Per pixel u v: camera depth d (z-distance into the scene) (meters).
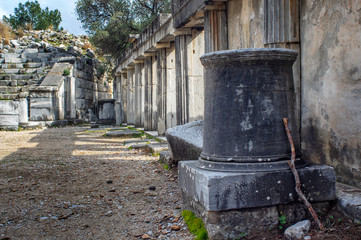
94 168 7.71
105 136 14.44
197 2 7.99
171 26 10.53
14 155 9.62
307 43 5.04
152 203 5.05
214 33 7.65
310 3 4.93
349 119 4.25
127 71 20.44
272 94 3.62
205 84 3.95
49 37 29.78
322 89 4.73
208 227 3.45
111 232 4.02
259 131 3.55
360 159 4.10
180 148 6.53
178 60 10.15
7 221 4.38
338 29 4.38
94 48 31.16
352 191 3.90
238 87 3.61
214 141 3.72
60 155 9.59
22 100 18.77
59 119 20.81
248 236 3.42
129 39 16.41
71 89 22.34
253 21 6.47
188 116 10.02
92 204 5.07
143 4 24.08
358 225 3.33
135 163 8.18
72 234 3.99
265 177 3.45
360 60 4.04
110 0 25.03
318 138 4.85
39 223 4.32
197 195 3.65
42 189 5.92
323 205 3.69
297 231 3.26
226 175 3.39
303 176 3.58
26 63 23.95
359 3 4.02
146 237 3.78
